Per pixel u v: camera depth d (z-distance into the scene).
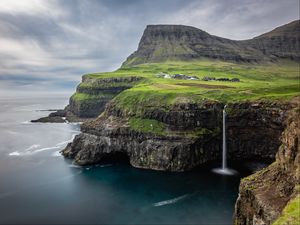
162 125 99.88
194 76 182.00
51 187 78.00
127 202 68.06
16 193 73.81
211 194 72.12
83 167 96.31
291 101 84.31
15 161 102.25
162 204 66.69
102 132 104.50
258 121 90.44
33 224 58.09
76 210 63.97
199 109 97.75
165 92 113.06
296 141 44.66
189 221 58.44
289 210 31.14
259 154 92.25
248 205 47.94
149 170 92.31
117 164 99.62
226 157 97.44
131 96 117.12
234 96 104.25
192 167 92.81
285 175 45.50
